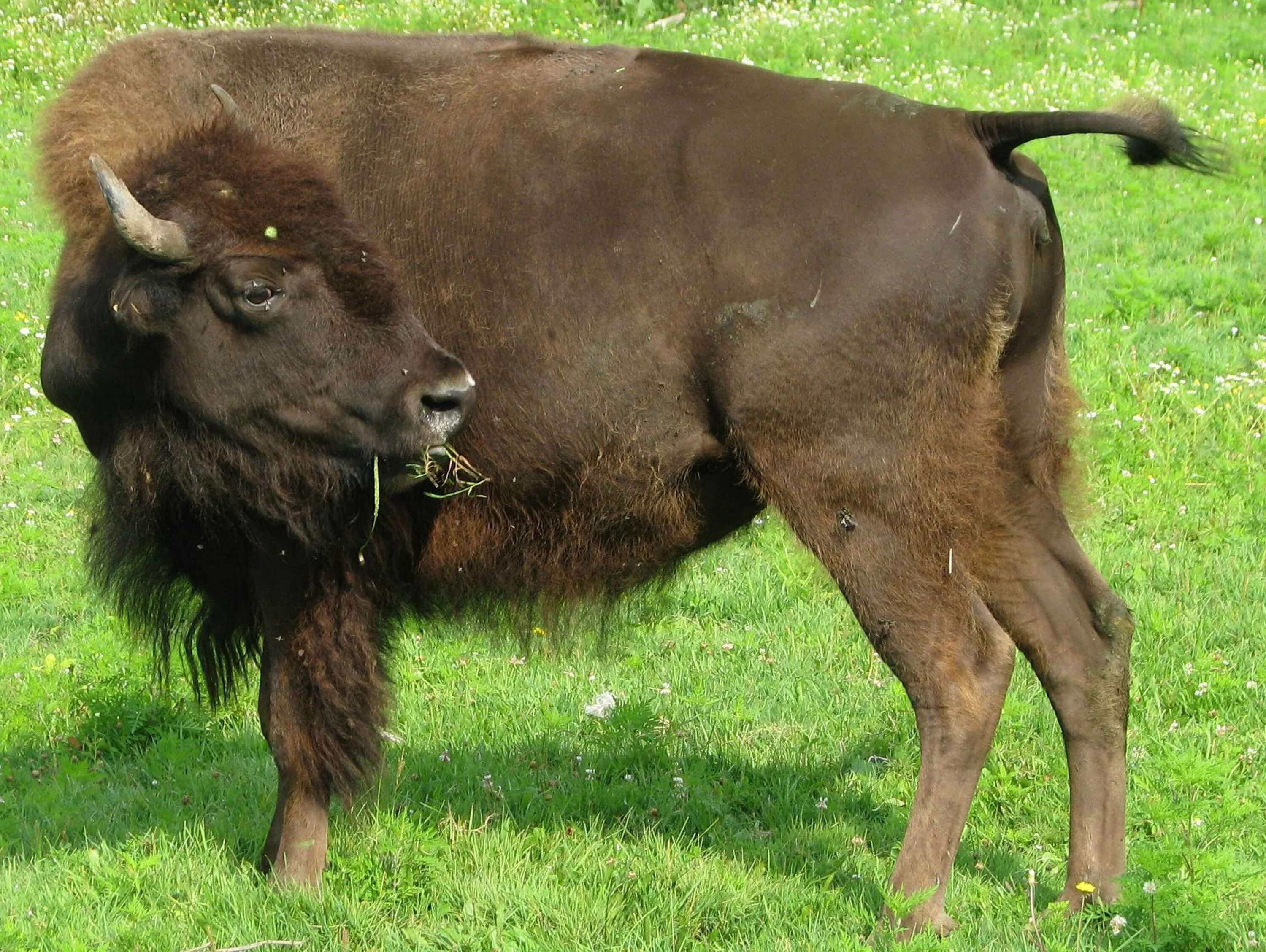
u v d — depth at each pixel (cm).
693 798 1827
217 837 1714
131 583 1706
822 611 2475
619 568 1655
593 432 1562
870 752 1995
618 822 1758
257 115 1644
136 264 1435
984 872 1669
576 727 2072
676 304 1521
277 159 1489
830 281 1483
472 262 1571
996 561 1580
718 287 1505
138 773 1930
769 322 1492
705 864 1638
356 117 1634
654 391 1543
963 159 1514
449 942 1458
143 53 1661
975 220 1495
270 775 1923
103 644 2258
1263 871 1492
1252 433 3019
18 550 2678
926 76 5962
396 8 6688
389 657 1702
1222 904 1489
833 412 1498
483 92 1622
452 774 1900
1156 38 6681
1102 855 1554
